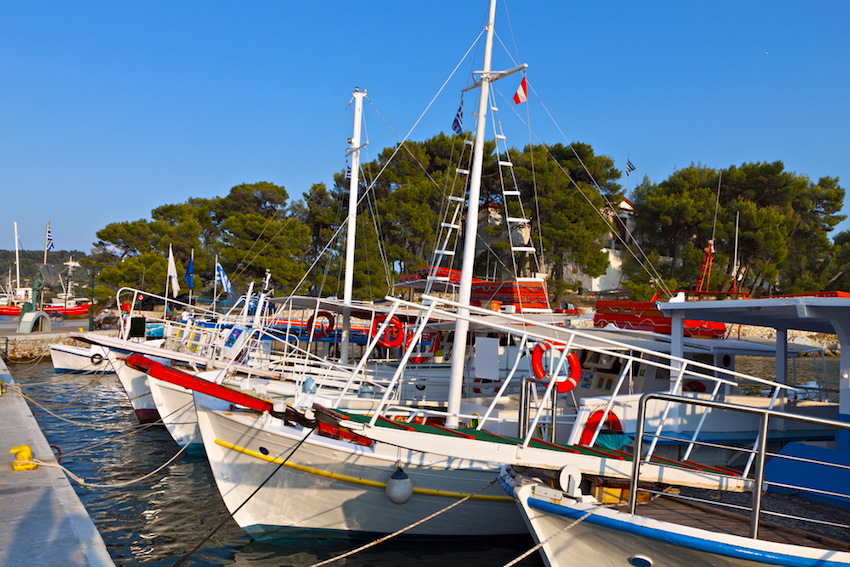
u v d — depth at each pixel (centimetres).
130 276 3894
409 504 800
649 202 4691
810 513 593
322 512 824
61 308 5309
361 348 2070
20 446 920
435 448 677
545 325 678
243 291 4041
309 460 801
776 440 990
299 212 4747
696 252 4141
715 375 1142
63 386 2248
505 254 4378
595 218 4134
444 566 782
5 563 512
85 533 589
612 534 496
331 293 3747
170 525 918
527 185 4197
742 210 4231
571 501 516
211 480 1149
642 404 501
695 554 460
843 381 785
